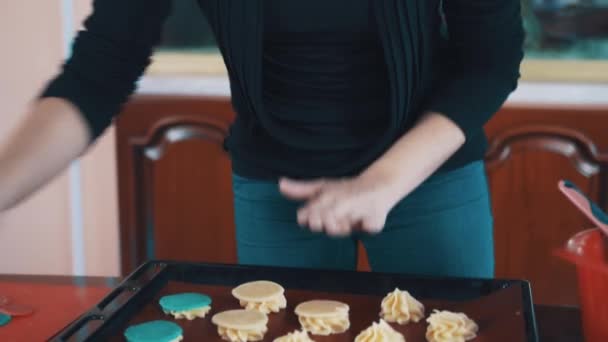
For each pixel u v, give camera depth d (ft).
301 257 3.69
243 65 3.25
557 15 6.12
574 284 6.24
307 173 3.43
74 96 2.87
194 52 6.63
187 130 6.44
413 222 3.54
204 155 6.47
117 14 2.97
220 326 2.97
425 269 3.60
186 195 6.57
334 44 3.23
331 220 2.57
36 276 3.62
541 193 6.12
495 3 3.04
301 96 3.36
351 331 2.99
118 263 7.00
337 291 3.30
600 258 2.72
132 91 3.09
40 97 2.93
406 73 3.20
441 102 3.09
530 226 6.18
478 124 3.07
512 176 6.11
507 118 6.05
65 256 7.07
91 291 3.43
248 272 3.37
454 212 3.53
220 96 6.39
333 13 3.15
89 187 6.88
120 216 6.68
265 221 3.67
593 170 6.01
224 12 3.20
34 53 6.71
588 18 6.07
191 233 6.64
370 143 3.35
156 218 6.64
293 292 3.33
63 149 2.80
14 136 2.81
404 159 2.85
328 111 3.35
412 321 3.05
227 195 6.51
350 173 3.40
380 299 3.23
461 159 3.51
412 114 3.36
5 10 6.64
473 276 3.63
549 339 2.91
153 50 3.14
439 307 3.13
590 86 6.18
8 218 7.01
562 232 6.16
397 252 3.62
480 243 3.64
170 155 6.50
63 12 6.61
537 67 6.22
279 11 3.18
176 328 2.93
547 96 6.25
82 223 6.95
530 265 6.26
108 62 2.96
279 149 3.51
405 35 3.14
